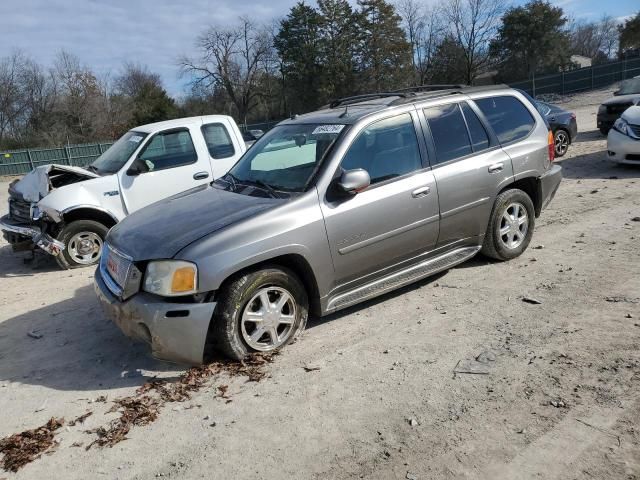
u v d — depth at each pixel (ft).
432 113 17.30
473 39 178.91
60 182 25.94
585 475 8.95
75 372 14.35
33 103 176.35
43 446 11.14
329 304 14.89
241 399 12.18
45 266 26.14
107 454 10.73
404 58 177.37
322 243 14.29
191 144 26.76
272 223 13.62
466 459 9.61
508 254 19.22
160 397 12.61
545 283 17.13
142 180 25.52
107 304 13.85
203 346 12.92
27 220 25.34
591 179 32.68
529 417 10.57
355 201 14.93
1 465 10.68
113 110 181.68
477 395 11.47
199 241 13.00
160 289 12.80
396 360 13.26
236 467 10.00
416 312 15.96
